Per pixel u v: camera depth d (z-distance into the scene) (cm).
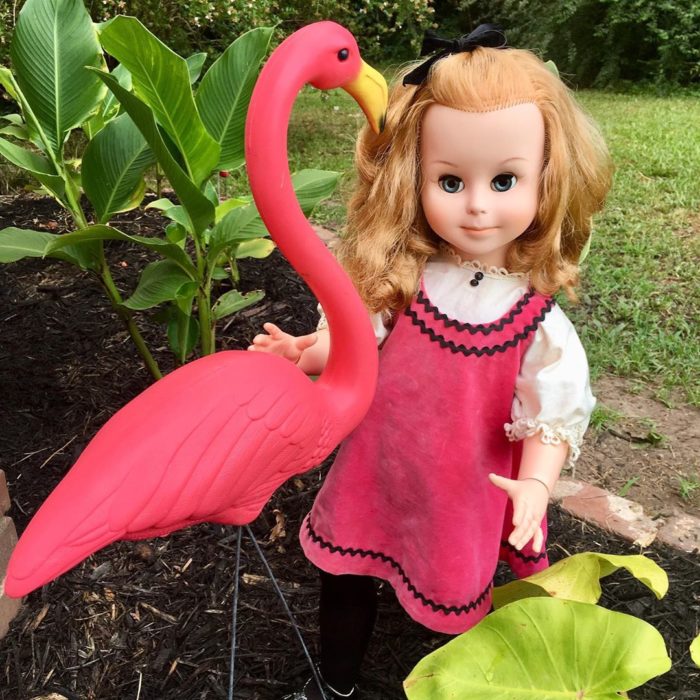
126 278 302
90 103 211
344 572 135
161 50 162
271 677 154
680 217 395
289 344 127
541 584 125
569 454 124
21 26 203
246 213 202
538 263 119
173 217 195
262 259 320
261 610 169
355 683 149
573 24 820
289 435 104
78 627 164
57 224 354
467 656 113
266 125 99
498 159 108
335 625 140
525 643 114
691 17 761
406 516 129
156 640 162
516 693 111
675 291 317
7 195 400
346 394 116
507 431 124
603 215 396
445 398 121
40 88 206
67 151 442
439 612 129
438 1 949
